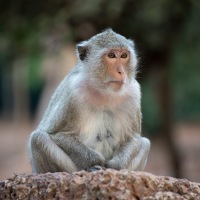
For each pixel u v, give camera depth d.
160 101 31.48
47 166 11.88
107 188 9.12
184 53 28.42
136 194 9.22
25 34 25.16
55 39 25.11
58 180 9.56
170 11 23.70
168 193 9.33
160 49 27.28
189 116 63.72
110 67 11.66
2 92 76.25
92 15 22.48
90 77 11.73
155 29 24.61
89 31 23.89
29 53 26.36
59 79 36.47
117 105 11.82
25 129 61.56
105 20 23.16
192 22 24.94
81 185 9.31
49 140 11.77
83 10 22.09
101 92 11.67
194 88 44.38
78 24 23.78
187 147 50.47
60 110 11.79
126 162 11.62
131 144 11.85
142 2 22.70
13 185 9.94
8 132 60.28
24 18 24.66
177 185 9.60
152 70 29.22
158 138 50.25
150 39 24.69
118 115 11.90
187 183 9.68
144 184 9.34
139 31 24.23
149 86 41.97
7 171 36.91
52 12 23.92
